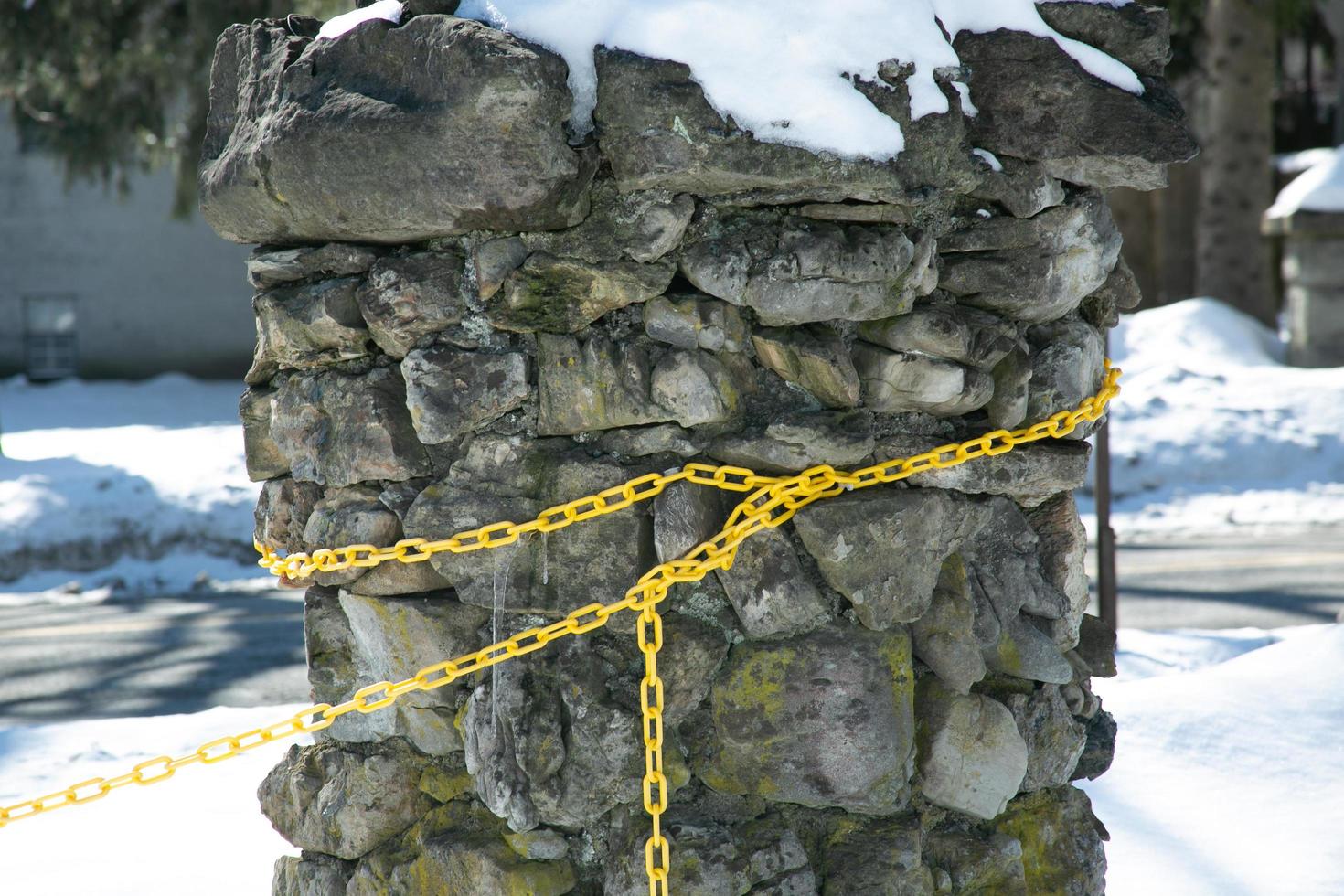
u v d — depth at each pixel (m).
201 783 4.49
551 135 2.25
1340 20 22.14
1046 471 2.60
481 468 2.52
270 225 2.57
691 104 2.25
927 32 2.38
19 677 7.12
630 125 2.28
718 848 2.46
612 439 2.50
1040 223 2.51
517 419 2.52
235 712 5.50
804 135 2.25
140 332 21.66
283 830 2.87
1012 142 2.46
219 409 18.06
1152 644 6.20
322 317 2.56
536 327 2.47
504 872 2.50
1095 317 2.78
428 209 2.34
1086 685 2.84
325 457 2.64
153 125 14.99
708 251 2.40
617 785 2.50
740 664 2.51
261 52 2.60
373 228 2.43
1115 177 2.53
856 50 2.30
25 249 21.45
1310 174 15.26
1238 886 3.22
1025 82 2.44
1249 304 16.56
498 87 2.20
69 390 20.03
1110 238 2.59
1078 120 2.43
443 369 2.50
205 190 2.61
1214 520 11.38
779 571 2.46
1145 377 14.37
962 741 2.58
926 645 2.57
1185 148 2.45
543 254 2.44
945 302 2.57
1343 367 14.55
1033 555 2.69
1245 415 13.16
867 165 2.28
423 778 2.69
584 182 2.35
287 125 2.40
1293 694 4.31
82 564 10.30
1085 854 2.77
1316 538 10.33
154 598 9.45
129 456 12.31
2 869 3.72
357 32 2.39
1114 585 6.32
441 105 2.25
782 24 2.29
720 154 2.25
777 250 2.39
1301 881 3.21
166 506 10.79
